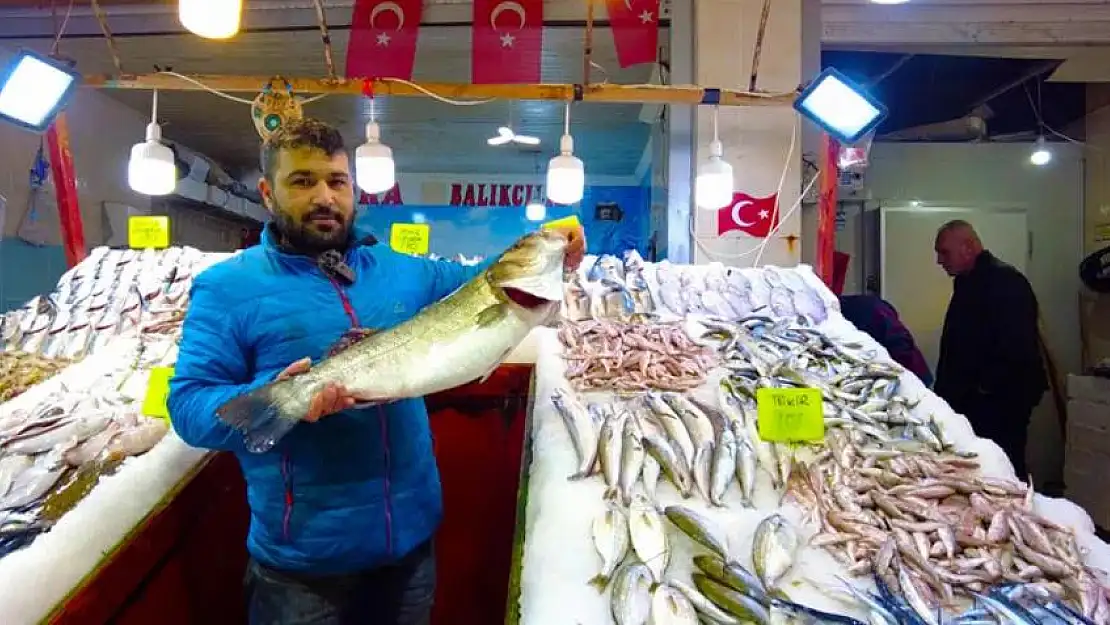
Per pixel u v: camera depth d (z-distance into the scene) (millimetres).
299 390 1704
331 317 1929
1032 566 1851
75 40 5723
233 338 1887
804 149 4895
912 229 6438
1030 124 6543
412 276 2143
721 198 3621
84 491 2145
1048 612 1701
